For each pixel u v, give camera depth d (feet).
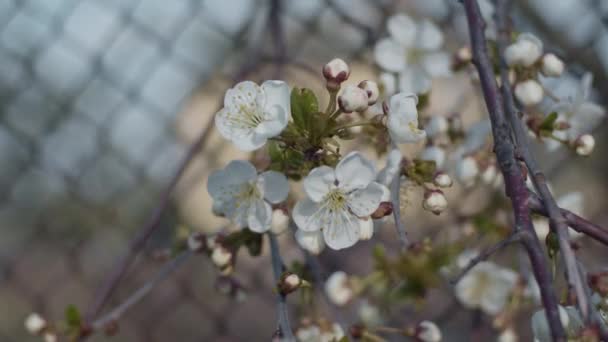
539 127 1.30
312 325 1.32
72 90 2.30
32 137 2.43
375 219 1.11
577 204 1.52
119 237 2.49
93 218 2.51
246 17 1.98
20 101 2.43
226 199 1.13
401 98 1.11
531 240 0.96
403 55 1.52
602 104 1.73
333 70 1.07
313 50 2.00
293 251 1.59
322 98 1.68
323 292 1.27
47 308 2.50
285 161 1.13
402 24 1.53
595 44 1.76
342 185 1.07
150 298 2.30
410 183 1.20
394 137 1.10
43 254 2.56
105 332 1.41
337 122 1.13
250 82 1.10
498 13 1.42
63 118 2.37
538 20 1.84
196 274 2.31
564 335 0.89
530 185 1.33
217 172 1.13
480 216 1.52
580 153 1.30
